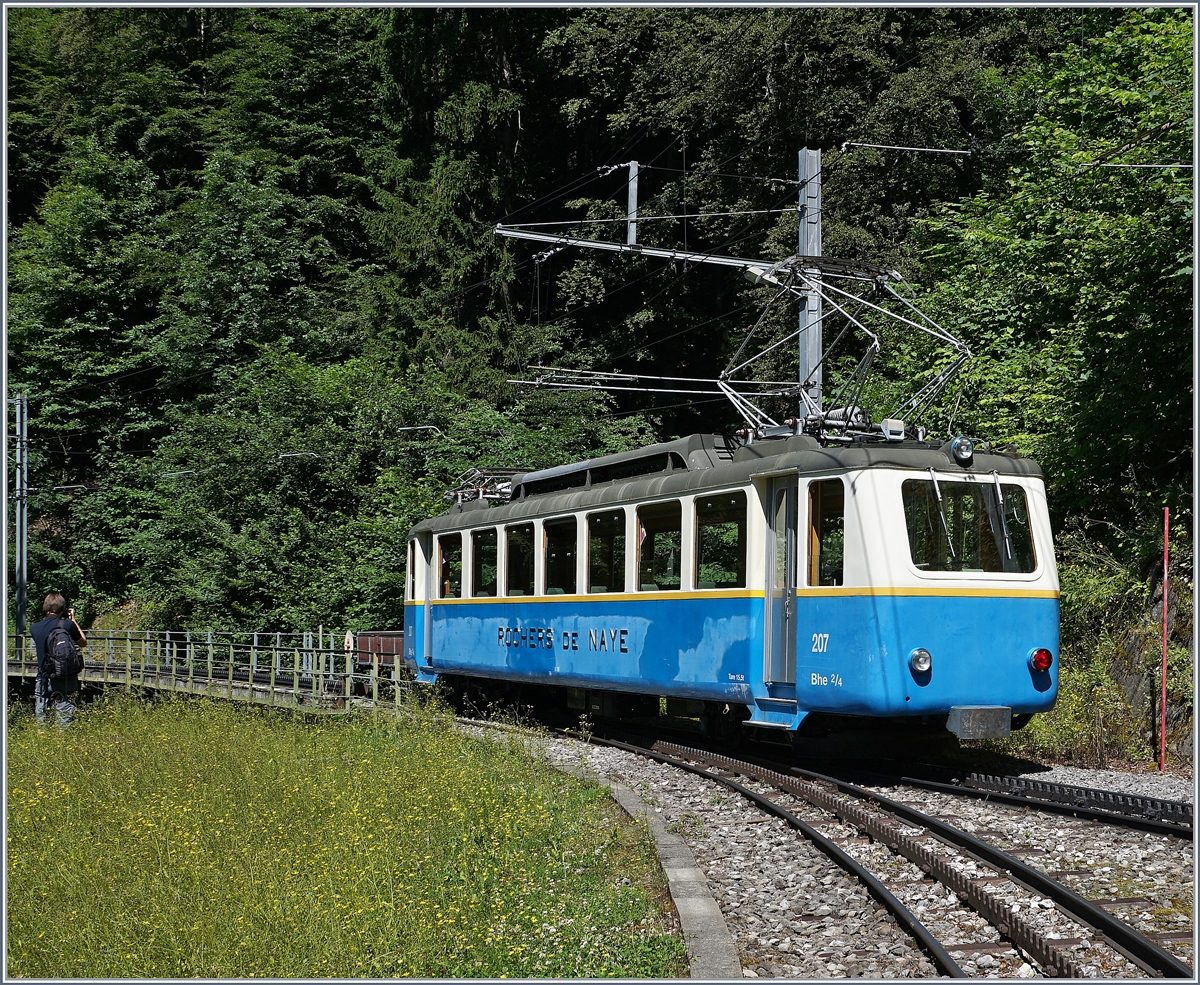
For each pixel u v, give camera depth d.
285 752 13.27
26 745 15.15
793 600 11.87
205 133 49.09
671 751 14.18
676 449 14.08
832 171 26.28
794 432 12.55
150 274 45.41
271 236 43.88
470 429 32.41
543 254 18.28
